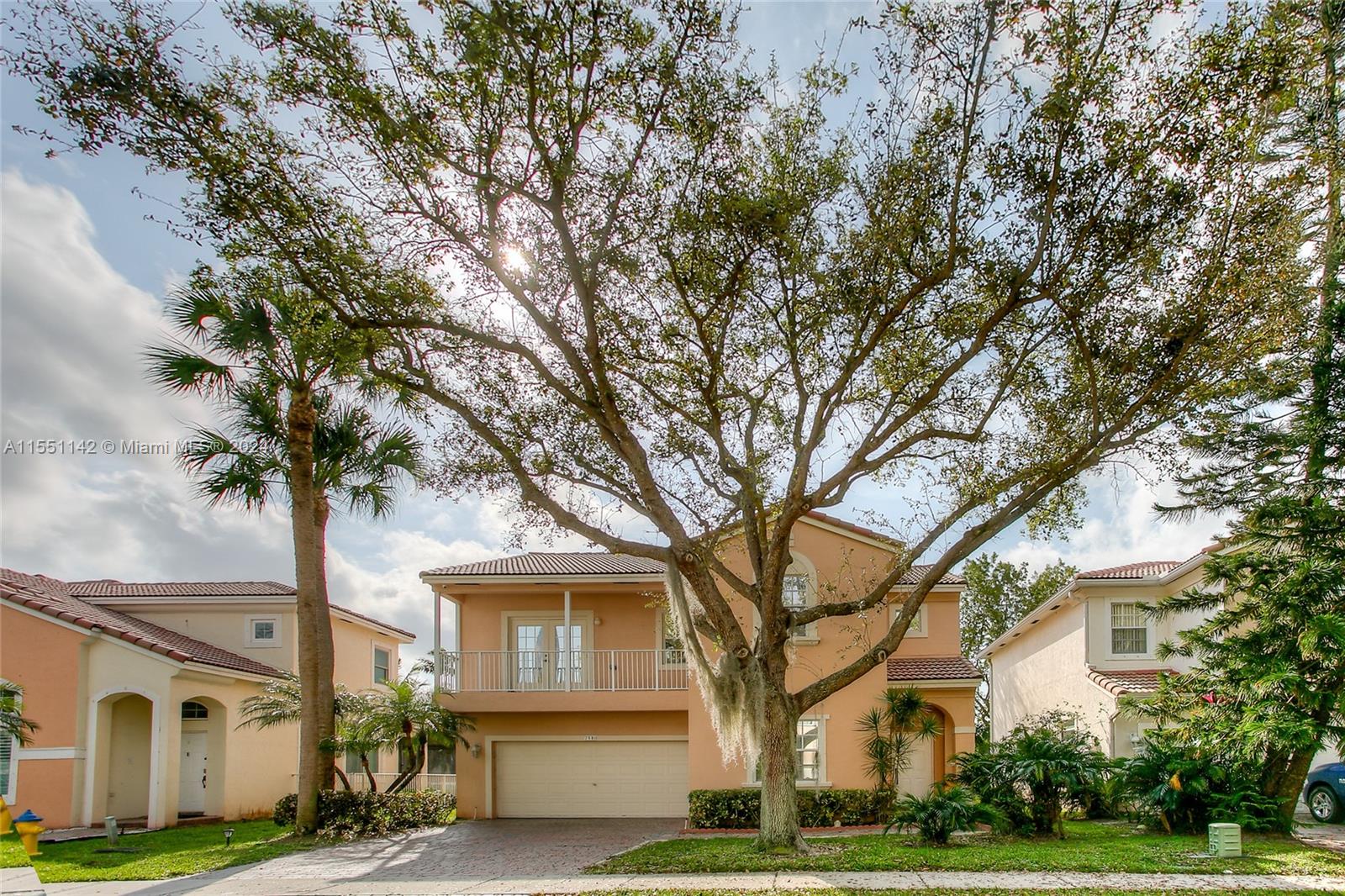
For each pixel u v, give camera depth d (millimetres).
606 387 14305
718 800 19766
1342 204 16734
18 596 21734
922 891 11094
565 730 23141
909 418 14898
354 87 11945
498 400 15961
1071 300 13633
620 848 16641
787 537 14719
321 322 13828
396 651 33625
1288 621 15273
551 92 12172
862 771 20141
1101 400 14844
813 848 14438
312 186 13398
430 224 13797
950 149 13156
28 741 19281
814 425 15062
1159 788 15062
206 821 22297
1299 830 16234
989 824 15445
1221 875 11711
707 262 13977
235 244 13273
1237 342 13797
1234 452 17953
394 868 14680
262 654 27094
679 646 22906
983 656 35031
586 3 11742
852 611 14984
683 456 16328
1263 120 12805
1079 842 14281
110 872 14500
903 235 13453
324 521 20609
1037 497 14617
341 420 20594
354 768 27578
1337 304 16125
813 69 13031
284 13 11648
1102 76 12141
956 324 14859
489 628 24312
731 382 15859
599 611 24281
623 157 13016
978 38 12594
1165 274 13695
